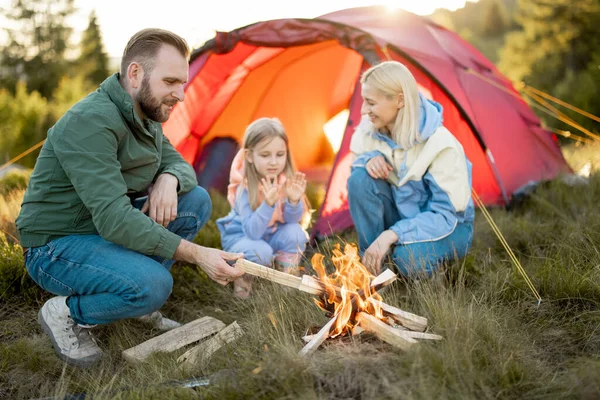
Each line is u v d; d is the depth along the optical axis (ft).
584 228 10.53
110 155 7.10
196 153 15.38
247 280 9.30
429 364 6.04
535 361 6.61
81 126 6.99
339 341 6.83
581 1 46.50
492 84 15.11
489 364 6.41
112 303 7.15
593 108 37.04
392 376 5.97
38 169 7.33
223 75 14.52
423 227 8.77
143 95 7.38
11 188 16.61
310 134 19.04
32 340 8.07
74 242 7.32
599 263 8.76
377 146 9.46
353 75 18.16
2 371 7.39
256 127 10.19
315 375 6.10
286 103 17.70
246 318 8.33
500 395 5.89
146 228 6.98
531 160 14.49
